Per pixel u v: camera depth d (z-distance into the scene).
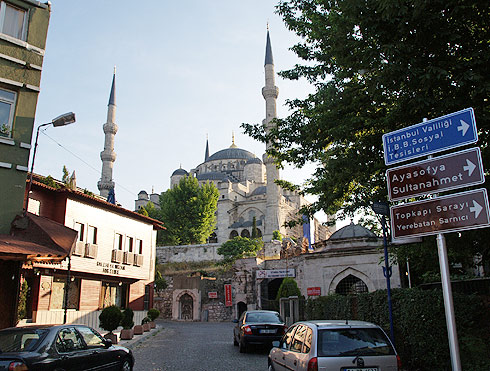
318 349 7.37
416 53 9.95
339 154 13.79
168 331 28.78
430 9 9.55
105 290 26.77
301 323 9.04
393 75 10.16
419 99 9.66
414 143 7.41
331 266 25.69
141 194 113.69
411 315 10.37
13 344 8.01
